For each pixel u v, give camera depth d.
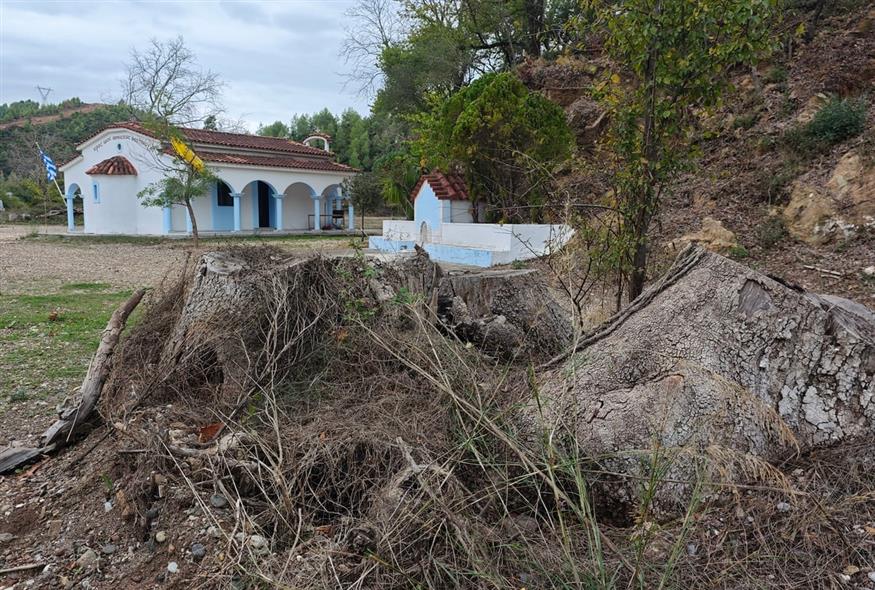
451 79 23.33
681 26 4.72
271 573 2.42
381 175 21.16
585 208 6.15
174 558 2.63
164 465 3.07
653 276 6.07
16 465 3.75
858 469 2.88
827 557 2.49
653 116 5.01
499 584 2.23
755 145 11.20
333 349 4.15
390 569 2.39
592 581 2.25
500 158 12.32
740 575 2.41
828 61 11.93
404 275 5.05
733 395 2.99
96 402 4.15
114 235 24.83
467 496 2.73
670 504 2.80
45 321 7.99
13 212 37.62
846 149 9.70
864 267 7.46
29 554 2.87
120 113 53.81
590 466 2.92
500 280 5.46
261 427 3.44
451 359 3.71
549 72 17.33
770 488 2.60
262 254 5.00
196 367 4.17
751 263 8.52
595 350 3.51
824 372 3.08
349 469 3.04
